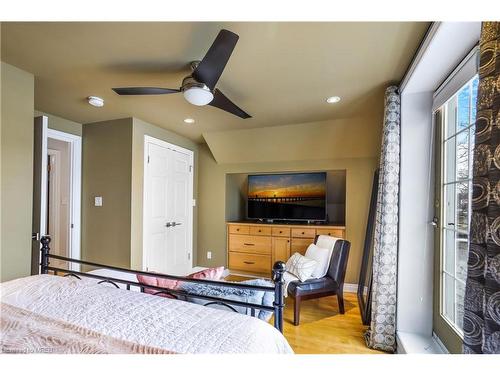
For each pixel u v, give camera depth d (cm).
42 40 162
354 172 362
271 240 399
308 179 412
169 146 383
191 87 176
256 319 119
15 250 198
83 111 296
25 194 204
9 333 103
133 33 155
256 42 163
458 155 181
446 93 184
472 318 86
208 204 449
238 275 426
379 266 218
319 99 258
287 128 354
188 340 99
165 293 167
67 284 152
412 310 213
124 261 317
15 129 198
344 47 168
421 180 213
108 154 330
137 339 99
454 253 185
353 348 218
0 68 190
